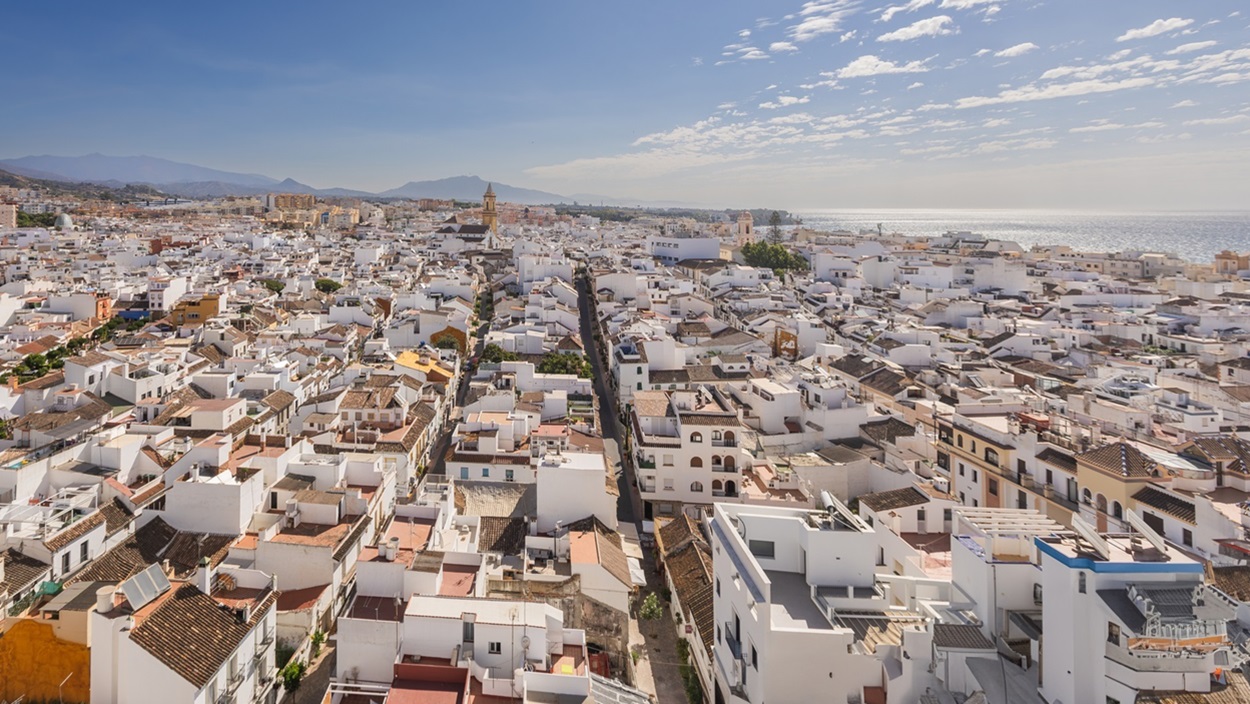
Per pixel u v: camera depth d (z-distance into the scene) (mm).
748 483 93625
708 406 103000
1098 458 72438
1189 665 36094
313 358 133000
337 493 72125
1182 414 91125
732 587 52719
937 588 51969
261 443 85438
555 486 80000
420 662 49469
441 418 122125
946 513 73125
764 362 146375
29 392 100875
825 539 51875
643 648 69625
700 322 178250
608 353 163625
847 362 138625
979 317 191875
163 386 109750
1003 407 97625
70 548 61781
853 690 44844
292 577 63500
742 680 48812
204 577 54125
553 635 52438
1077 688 37812
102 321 177000
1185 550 62438
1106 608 37219
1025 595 44312
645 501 93812
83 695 48375
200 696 45969
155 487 74562
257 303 190625
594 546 72375
